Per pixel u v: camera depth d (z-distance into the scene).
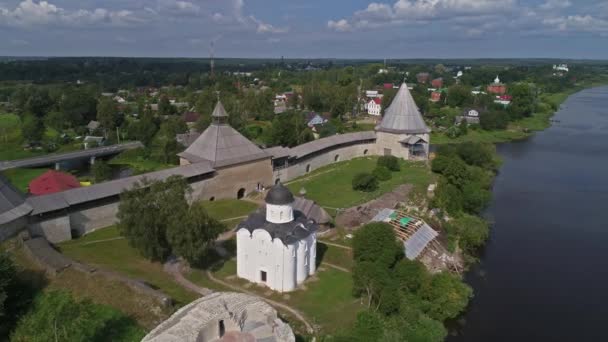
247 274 52.72
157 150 131.00
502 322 52.44
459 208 79.75
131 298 45.28
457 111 198.75
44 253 52.78
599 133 172.25
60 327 42.03
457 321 52.44
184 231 50.31
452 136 159.88
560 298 57.75
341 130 155.75
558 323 52.62
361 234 55.12
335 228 67.88
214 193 80.62
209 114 149.62
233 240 63.34
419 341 44.25
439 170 98.25
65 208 62.28
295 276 51.50
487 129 172.75
